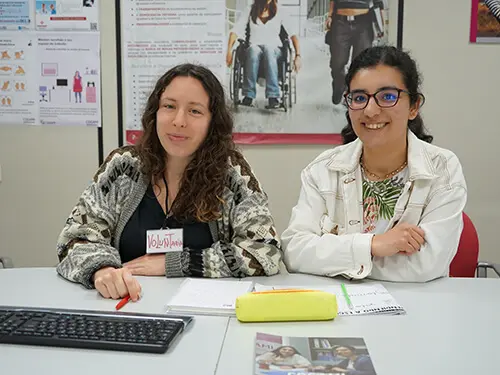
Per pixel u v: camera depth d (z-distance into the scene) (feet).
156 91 4.88
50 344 2.85
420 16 7.45
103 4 7.64
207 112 4.83
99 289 3.85
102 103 7.85
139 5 7.58
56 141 7.98
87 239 4.70
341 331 3.16
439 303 3.76
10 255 8.25
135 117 7.82
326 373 2.50
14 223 8.20
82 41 7.73
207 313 3.49
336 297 3.73
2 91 7.91
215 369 2.61
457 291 4.08
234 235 4.86
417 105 4.72
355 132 4.70
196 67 4.87
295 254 4.71
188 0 7.52
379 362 2.69
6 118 7.97
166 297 3.86
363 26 7.46
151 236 4.79
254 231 4.73
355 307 3.61
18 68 7.86
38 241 8.22
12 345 2.86
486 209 7.83
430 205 4.61
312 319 3.35
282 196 7.89
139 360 2.71
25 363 2.64
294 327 3.24
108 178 4.98
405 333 3.13
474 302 3.78
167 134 4.71
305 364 2.60
